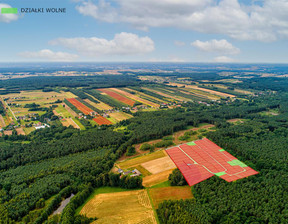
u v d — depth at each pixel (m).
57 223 120.81
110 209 130.62
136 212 127.56
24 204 129.12
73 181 154.38
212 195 134.25
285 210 116.75
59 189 146.38
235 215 115.94
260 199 128.38
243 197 129.62
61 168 167.75
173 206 124.69
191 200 132.00
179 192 145.12
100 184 154.38
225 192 134.88
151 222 119.81
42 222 120.56
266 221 112.81
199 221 113.50
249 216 116.19
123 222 120.00
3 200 133.38
